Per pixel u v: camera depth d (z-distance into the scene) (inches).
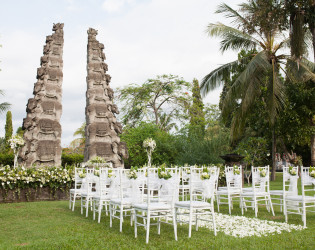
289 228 229.0
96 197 271.3
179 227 241.1
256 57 554.3
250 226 239.0
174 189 205.5
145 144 560.7
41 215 291.9
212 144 714.2
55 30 621.6
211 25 634.8
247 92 558.9
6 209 327.6
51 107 565.0
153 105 1101.1
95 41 644.7
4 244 183.5
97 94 609.6
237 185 323.6
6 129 1193.4
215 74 657.6
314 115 626.2
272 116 553.3
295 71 571.5
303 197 240.5
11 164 674.2
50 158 542.0
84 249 173.3
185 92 1085.8
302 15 476.1
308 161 922.1
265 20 526.3
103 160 530.9
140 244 184.9
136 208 206.8
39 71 573.0
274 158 732.0
